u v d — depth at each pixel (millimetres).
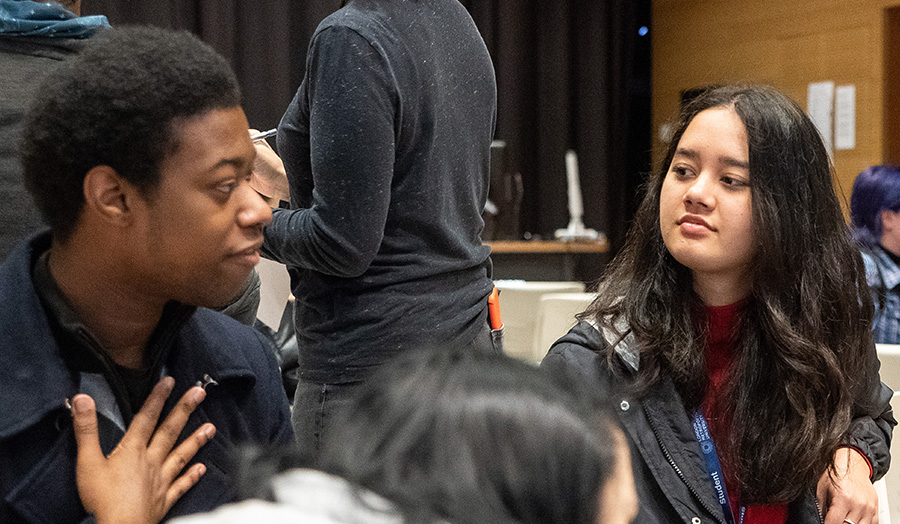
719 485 1308
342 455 539
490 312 1726
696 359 1333
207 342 1042
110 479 880
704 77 5883
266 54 5035
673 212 1338
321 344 1564
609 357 1339
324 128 1439
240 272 931
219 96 894
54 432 910
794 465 1281
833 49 5129
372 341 1528
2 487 881
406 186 1536
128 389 979
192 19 4898
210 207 891
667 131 1467
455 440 511
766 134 1304
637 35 6316
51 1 1466
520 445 508
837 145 5152
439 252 1585
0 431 873
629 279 1419
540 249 4352
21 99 1329
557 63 5992
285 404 1134
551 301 2295
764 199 1300
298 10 5105
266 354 1126
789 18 5328
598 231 6133
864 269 1398
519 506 498
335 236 1450
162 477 923
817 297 1332
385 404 549
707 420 1343
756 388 1332
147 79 855
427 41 1535
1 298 916
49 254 954
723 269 1321
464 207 1656
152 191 873
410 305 1541
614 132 6203
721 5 5746
